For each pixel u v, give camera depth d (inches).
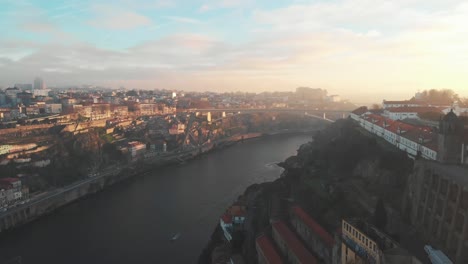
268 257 3956.7
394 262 2378.2
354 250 2805.1
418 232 3550.7
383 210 3390.7
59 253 5511.8
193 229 6250.0
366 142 6668.3
